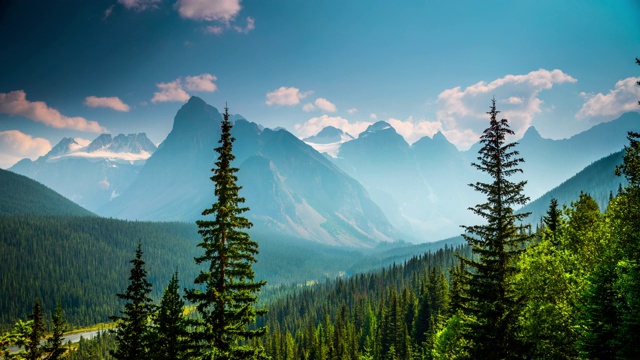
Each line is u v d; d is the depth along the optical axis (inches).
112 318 1087.0
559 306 959.6
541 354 921.5
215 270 801.6
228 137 827.4
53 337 1210.6
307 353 3659.0
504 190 894.4
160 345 1031.0
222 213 796.0
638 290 810.8
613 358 847.7
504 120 908.0
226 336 812.6
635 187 902.4
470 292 911.7
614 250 948.6
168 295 1068.5
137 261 1107.3
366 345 3809.1
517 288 976.9
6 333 1136.8
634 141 893.8
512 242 892.0
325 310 5595.5
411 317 3385.8
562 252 1075.9
